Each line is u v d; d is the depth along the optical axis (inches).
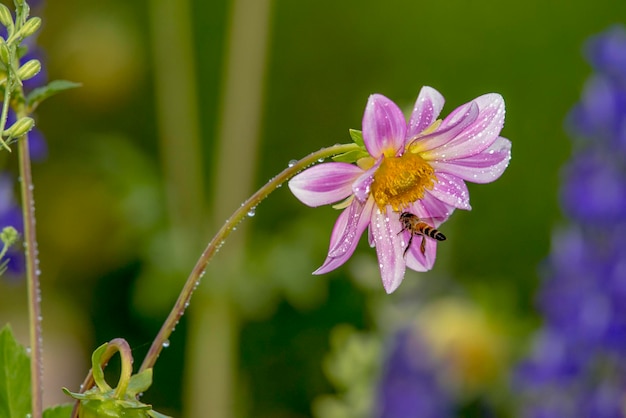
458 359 68.3
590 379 66.4
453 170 36.7
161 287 75.9
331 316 88.9
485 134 36.4
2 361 37.2
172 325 36.0
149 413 35.4
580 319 65.5
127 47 83.4
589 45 64.6
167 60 76.6
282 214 92.1
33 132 41.9
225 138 75.3
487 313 71.6
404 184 36.6
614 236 65.4
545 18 92.3
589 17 92.0
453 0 92.2
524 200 92.1
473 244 91.3
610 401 65.7
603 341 65.1
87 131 88.6
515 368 67.6
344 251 36.7
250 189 75.7
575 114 64.9
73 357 84.4
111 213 89.2
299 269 75.4
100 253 89.8
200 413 74.3
